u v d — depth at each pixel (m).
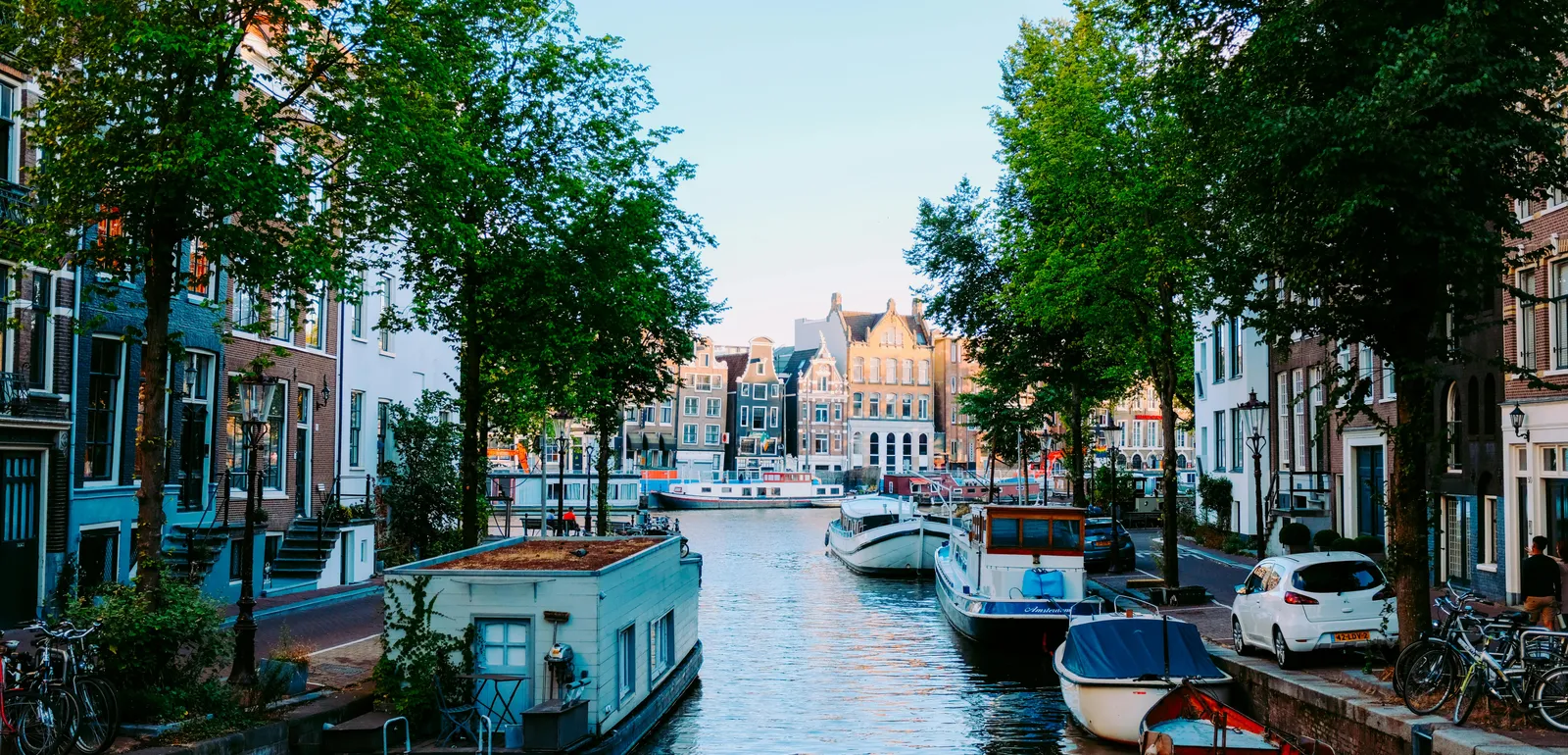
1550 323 21.14
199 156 12.60
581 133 23.12
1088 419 54.62
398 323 23.09
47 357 19.61
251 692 13.80
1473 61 12.99
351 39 15.56
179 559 22.47
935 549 42.16
